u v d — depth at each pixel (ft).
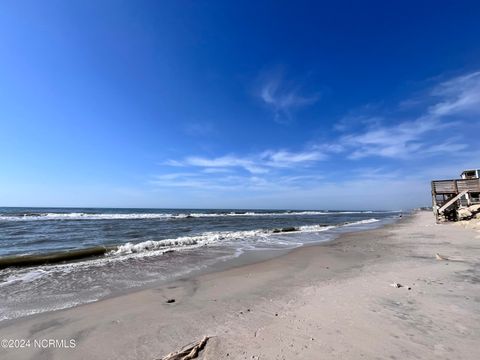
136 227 81.71
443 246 38.22
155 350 11.72
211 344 11.73
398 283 20.02
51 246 45.14
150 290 21.03
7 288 22.09
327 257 33.53
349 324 13.29
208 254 37.06
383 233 63.05
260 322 14.03
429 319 13.66
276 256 35.60
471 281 20.12
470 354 10.53
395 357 10.40
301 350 11.01
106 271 27.58
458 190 74.79
